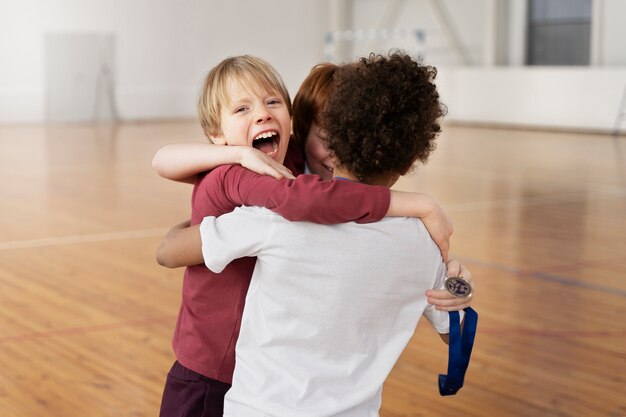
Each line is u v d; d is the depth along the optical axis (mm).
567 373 3023
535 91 13938
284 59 18609
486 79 14602
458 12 15758
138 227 5824
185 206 6715
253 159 1471
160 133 13805
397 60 1388
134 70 16781
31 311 3787
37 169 9070
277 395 1387
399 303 1431
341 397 1396
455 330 1461
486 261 4773
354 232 1376
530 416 2652
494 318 3682
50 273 4492
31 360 3146
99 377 2975
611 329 3535
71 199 7047
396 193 1408
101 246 5180
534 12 14727
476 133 13344
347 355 1416
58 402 2750
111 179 8273
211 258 1421
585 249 5102
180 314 1658
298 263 1376
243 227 1410
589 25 13945
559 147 11273
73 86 16156
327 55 17000
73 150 11156
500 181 8133
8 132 13898
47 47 15867
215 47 17688
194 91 17516
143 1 16734
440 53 16156
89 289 4160
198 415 1586
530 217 6195
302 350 1409
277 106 1630
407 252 1394
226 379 1564
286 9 18469
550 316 3713
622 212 6395
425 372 3029
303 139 1871
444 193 7375
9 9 15477
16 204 6797
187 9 17234
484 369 3059
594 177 8398
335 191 1353
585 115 13328
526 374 3012
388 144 1345
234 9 17844
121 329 3521
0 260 4801
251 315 1444
